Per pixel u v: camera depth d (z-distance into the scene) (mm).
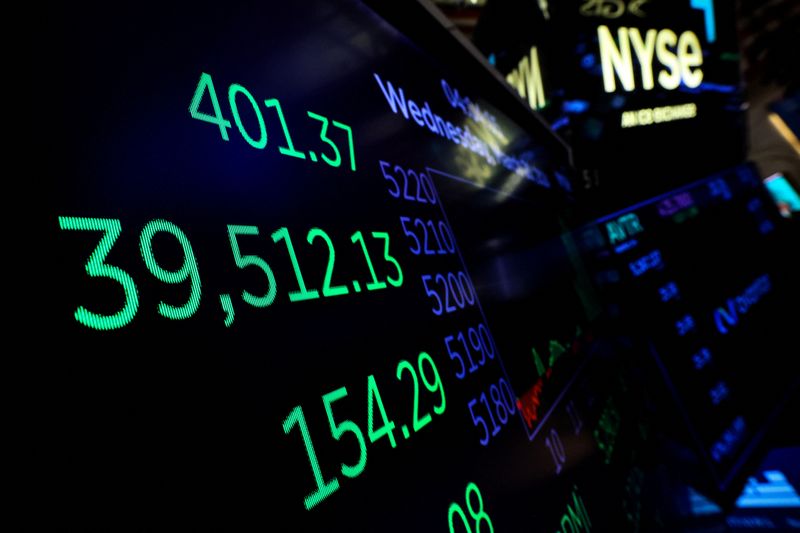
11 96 411
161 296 475
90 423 383
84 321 406
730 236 3029
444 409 892
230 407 500
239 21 730
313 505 549
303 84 839
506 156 1914
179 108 572
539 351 1479
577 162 3008
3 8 426
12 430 341
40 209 404
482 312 1216
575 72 2904
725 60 3125
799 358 2811
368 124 1006
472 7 5180
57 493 349
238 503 469
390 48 1245
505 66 3674
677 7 3016
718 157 3283
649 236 2605
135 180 491
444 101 1480
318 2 978
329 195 799
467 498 840
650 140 3029
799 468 2229
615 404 2016
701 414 2225
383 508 651
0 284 365
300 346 623
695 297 2557
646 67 2971
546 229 2098
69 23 477
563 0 2869
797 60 7105
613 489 1570
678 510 2123
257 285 593
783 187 7492
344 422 645
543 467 1181
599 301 2436
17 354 359
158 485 410
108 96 492
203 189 566
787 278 3205
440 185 1247
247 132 670
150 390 434
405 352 840
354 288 774
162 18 589
